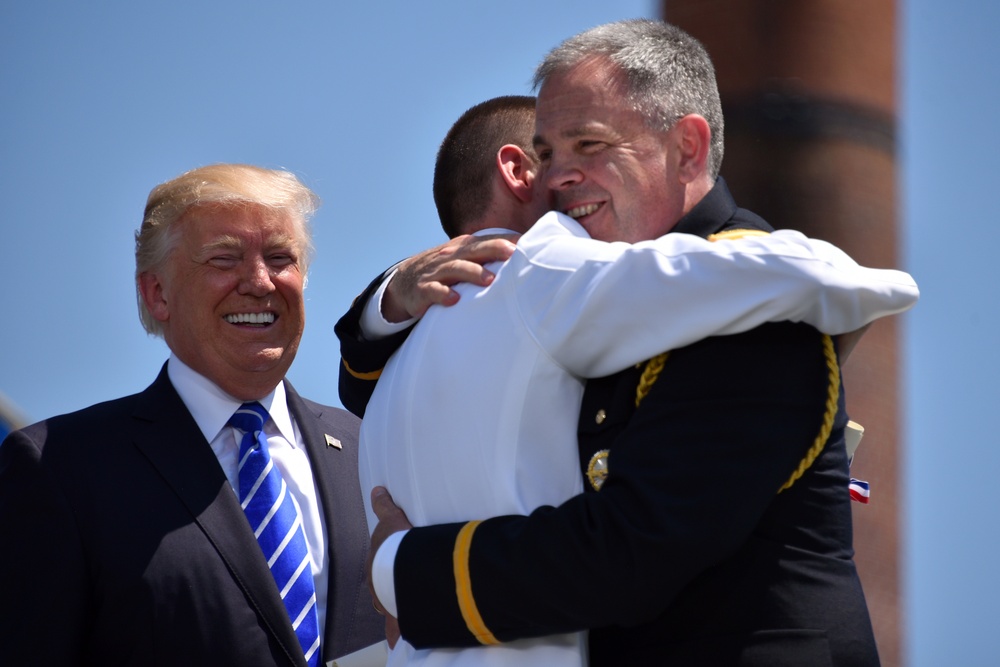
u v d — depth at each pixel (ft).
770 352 26.21
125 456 40.22
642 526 25.09
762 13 30.71
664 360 26.94
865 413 29.73
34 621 37.14
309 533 42.55
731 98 30.91
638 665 27.17
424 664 28.25
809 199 30.14
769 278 25.59
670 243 26.96
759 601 26.45
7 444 40.19
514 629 26.40
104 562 38.01
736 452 25.49
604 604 25.34
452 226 36.47
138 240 44.75
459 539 27.04
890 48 31.14
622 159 30.04
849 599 26.99
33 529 38.24
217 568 38.78
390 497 30.45
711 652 26.45
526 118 35.68
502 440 28.12
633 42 30.58
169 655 37.55
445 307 30.50
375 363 33.63
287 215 43.78
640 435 26.25
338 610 41.29
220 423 42.83
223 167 44.39
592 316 27.04
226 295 42.47
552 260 28.35
